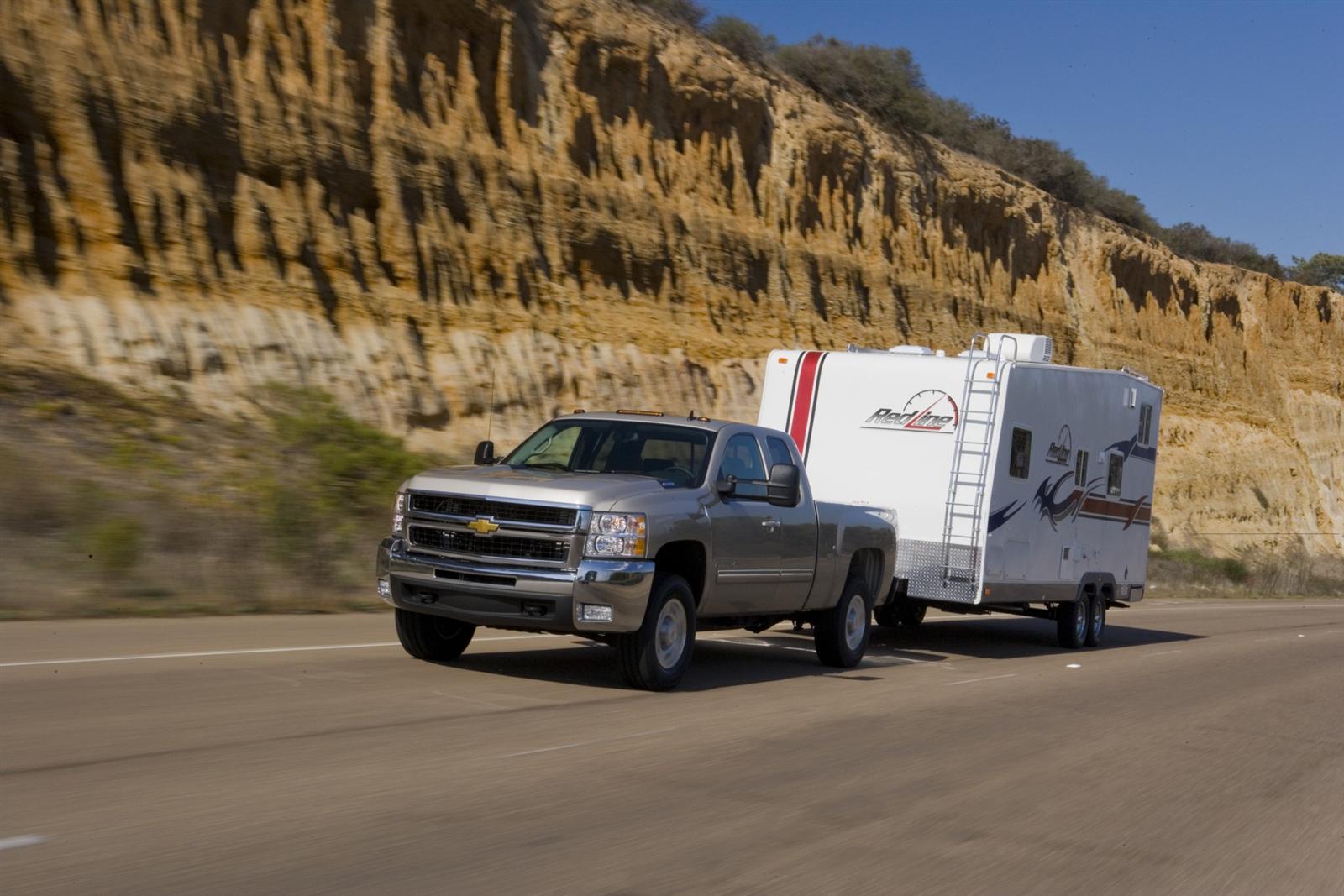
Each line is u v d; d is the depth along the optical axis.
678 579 10.33
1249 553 51.88
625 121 34.44
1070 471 17.38
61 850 5.23
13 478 15.59
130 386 21.62
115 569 13.87
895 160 43.28
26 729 7.33
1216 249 73.50
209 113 24.89
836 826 6.51
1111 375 18.64
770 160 38.62
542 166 31.50
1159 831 7.00
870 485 15.87
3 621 11.73
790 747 8.52
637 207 33.53
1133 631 21.83
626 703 9.73
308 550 16.06
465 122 30.08
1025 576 16.25
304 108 26.66
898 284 41.81
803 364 16.58
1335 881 6.28
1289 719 11.71
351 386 25.28
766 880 5.50
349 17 28.14
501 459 11.38
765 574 11.39
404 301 27.30
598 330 31.34
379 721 8.29
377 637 12.40
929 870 5.84
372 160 27.70
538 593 9.63
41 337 21.20
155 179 23.73
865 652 15.31
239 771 6.74
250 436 21.48
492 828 6.02
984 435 15.37
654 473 10.77
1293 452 61.47
